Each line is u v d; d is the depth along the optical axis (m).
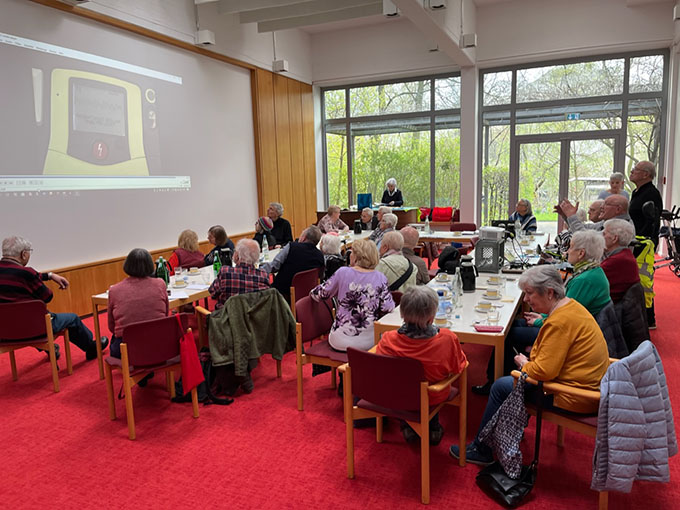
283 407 3.12
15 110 4.66
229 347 3.17
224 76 7.52
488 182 9.34
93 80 5.40
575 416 2.07
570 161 8.78
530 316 2.95
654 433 1.83
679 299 5.44
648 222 4.45
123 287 3.06
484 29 8.56
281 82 8.90
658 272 6.89
